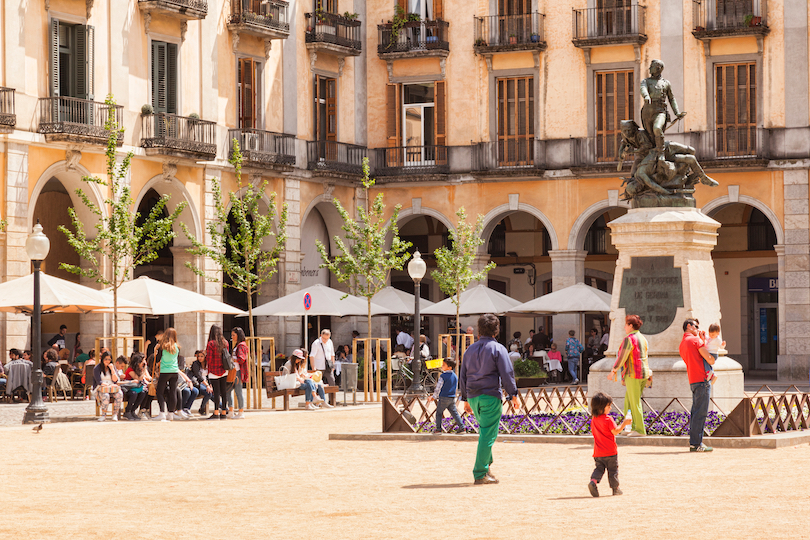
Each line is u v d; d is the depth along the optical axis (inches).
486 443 481.1
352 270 1254.3
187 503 441.1
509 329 1779.0
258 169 1438.2
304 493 463.5
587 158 1539.1
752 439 608.4
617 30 1533.0
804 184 1450.5
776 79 1465.3
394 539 358.0
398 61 1620.3
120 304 987.3
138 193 1289.4
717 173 1493.6
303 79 1531.7
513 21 1573.6
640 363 634.2
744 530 363.6
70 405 1035.3
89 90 1221.1
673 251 714.8
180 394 903.1
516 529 372.2
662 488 461.4
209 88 1386.6
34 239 869.2
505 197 1583.4
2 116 1124.5
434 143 1615.4
